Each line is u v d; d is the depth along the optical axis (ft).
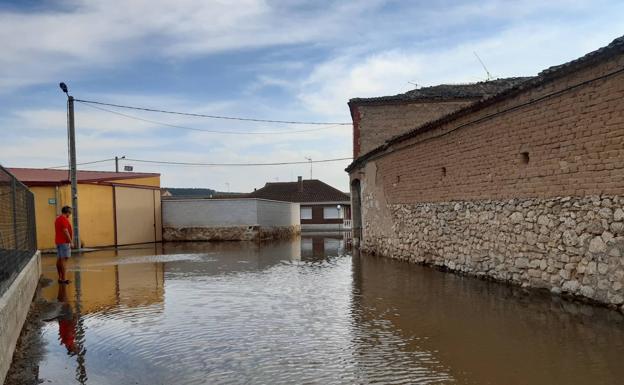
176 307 30.50
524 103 32.37
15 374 19.10
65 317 28.45
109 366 19.76
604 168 26.09
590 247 26.94
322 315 27.58
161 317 27.86
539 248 31.09
